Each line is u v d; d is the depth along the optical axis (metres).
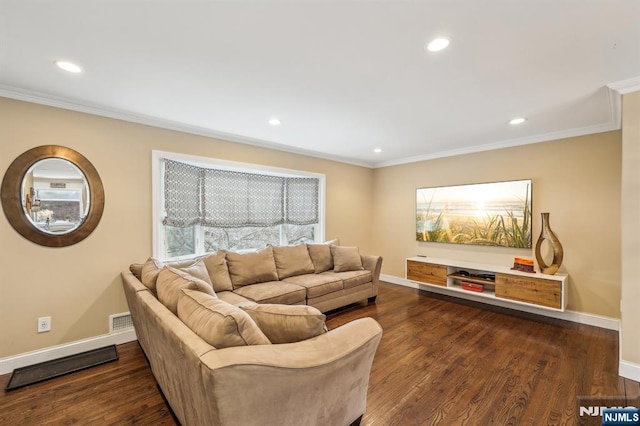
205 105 2.67
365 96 2.48
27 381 2.18
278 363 1.21
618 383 2.14
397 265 5.30
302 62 1.93
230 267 3.35
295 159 4.49
